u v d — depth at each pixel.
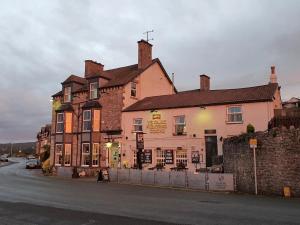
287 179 17.48
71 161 36.25
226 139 22.22
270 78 31.06
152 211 11.95
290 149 17.58
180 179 22.08
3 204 13.54
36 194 17.20
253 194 18.42
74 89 38.12
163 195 17.47
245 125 25.98
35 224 9.83
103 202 14.31
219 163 25.61
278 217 10.84
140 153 28.92
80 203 13.95
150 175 24.02
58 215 11.12
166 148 29.44
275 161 18.00
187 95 32.00
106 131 33.69
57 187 21.41
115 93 33.78
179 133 28.95
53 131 39.03
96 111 34.72
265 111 25.38
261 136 18.67
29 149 135.88
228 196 17.36
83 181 27.70
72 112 37.41
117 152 32.44
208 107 27.88
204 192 19.41
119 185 23.72
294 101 36.03
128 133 32.06
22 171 43.16
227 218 10.62
